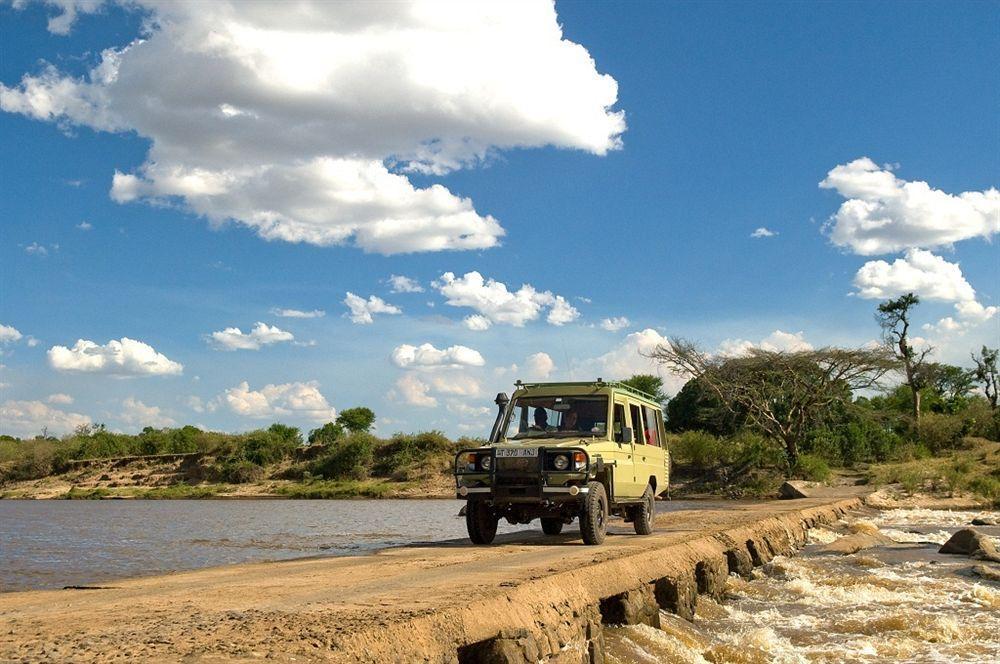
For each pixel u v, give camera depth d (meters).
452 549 14.98
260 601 8.79
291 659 6.13
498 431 16.39
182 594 9.56
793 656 10.92
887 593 15.42
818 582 16.55
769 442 57.34
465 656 8.00
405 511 43.06
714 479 55.56
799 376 54.75
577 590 10.26
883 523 31.45
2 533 29.09
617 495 16.09
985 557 19.83
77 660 5.92
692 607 13.12
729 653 10.72
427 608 7.97
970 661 10.88
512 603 8.88
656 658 10.29
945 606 14.30
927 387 79.88
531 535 18.67
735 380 56.31
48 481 72.62
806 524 26.42
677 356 56.69
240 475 68.25
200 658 5.99
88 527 31.98
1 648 6.32
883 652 11.26
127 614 8.02
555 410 16.50
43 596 9.82
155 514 41.47
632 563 12.30
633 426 17.50
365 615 7.58
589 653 9.71
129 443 78.38
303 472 68.31
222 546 23.52
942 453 61.72
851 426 58.44
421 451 67.12
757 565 18.83
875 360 54.12
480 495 15.15
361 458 67.44
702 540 16.30
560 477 14.85
